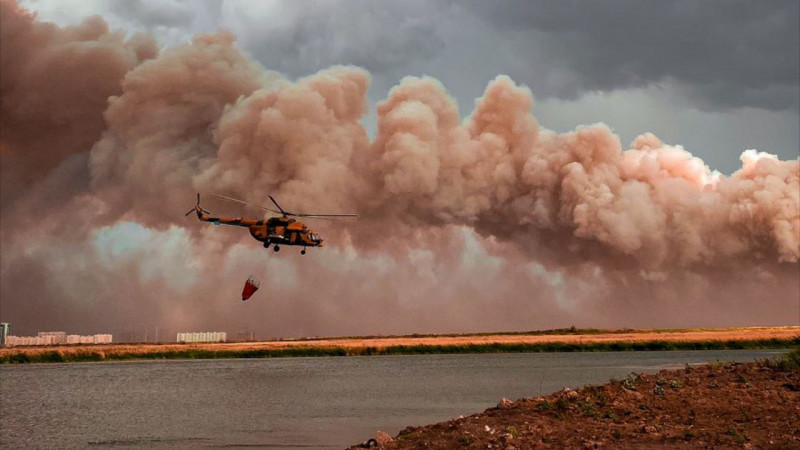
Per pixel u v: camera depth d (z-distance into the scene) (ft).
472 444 63.57
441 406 142.72
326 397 168.66
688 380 87.97
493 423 71.67
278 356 427.33
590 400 78.13
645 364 283.38
